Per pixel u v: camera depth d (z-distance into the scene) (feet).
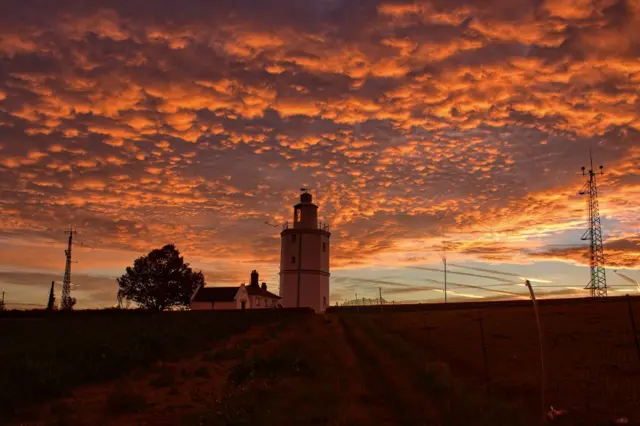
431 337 123.34
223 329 151.23
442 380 65.26
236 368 82.69
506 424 47.78
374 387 65.87
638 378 69.97
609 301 179.01
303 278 313.73
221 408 56.54
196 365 92.68
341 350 101.71
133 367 87.25
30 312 196.44
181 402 63.41
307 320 198.80
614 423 50.47
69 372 74.74
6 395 59.88
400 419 50.16
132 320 162.30
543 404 50.49
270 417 50.78
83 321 156.15
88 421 53.47
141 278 363.15
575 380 70.49
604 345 97.55
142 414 57.52
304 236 317.83
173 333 126.41
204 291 325.01
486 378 73.46
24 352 87.51
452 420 48.93
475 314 173.47
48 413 56.95
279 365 82.74
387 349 100.37
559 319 142.00
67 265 315.17
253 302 351.46
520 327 132.26
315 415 51.29
